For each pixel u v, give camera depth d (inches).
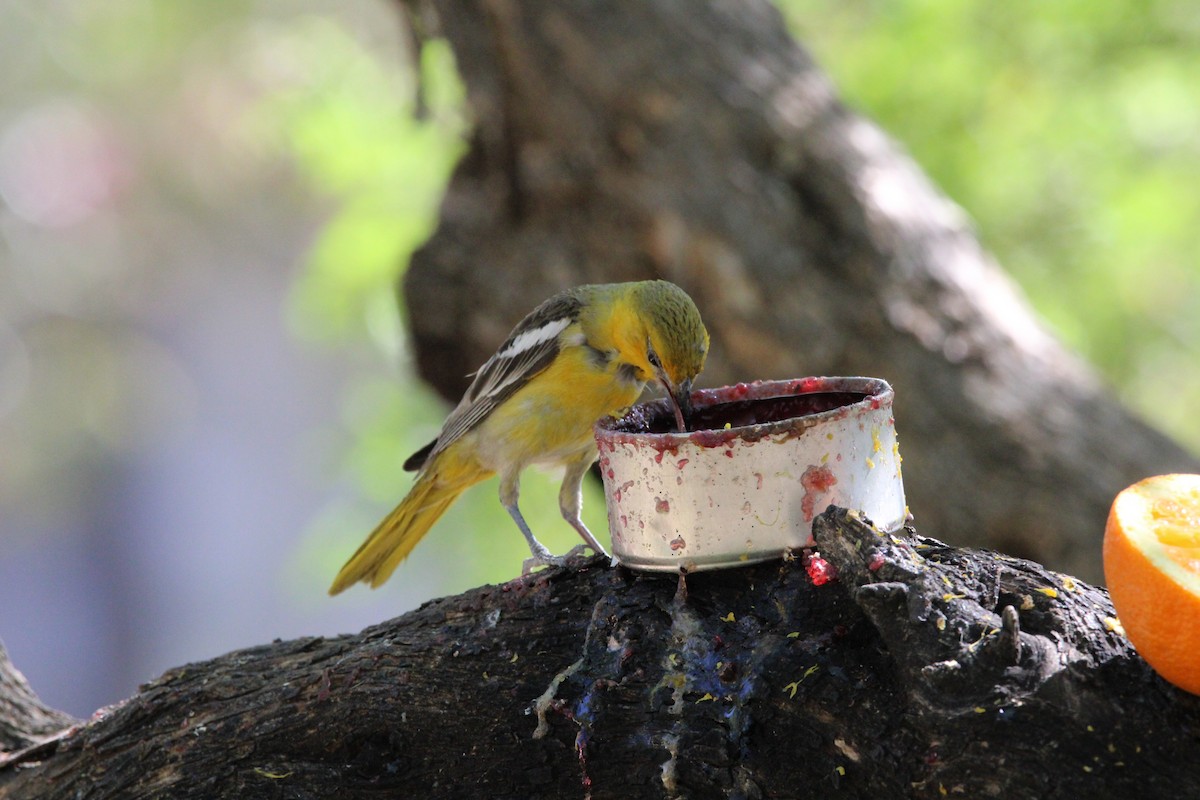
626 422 238.7
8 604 1430.9
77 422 1432.1
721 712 204.8
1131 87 576.1
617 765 215.2
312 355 1398.9
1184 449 428.1
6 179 1349.7
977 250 466.0
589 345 308.2
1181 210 581.0
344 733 235.6
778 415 248.4
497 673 227.5
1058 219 602.2
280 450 1578.5
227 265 1469.0
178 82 1283.2
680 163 438.0
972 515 411.2
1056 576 199.3
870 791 193.0
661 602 218.2
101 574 1476.4
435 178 612.1
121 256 1430.9
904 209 447.8
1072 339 582.6
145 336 1494.8
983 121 588.7
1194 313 631.2
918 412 419.5
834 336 427.2
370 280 606.5
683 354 294.8
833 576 205.3
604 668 218.1
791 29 510.3
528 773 224.5
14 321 1408.7
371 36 692.7
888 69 582.6
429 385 483.8
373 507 605.6
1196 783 170.7
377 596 1440.7
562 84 446.3
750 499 204.1
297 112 657.0
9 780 258.7
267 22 1106.7
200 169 1360.7
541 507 582.2
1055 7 561.3
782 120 444.8
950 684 181.8
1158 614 168.2
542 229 454.9
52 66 1315.2
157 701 251.6
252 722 241.4
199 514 1542.8
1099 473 410.6
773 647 203.6
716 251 431.8
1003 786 177.8
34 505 1435.8
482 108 453.7
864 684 195.5
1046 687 177.6
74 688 1448.1
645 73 443.2
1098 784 173.3
